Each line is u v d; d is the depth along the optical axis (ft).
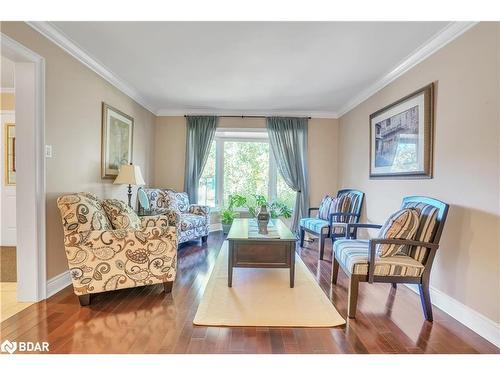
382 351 6.26
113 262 8.40
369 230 13.58
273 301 8.59
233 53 10.14
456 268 7.94
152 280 8.86
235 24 8.30
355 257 7.93
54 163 9.03
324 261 13.08
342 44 9.33
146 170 17.02
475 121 7.43
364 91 13.93
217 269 11.56
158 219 10.13
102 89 11.91
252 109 17.71
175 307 8.16
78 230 8.11
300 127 18.15
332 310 8.07
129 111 14.53
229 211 18.28
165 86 13.73
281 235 9.99
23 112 8.21
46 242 8.66
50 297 8.73
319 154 18.39
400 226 7.70
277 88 13.76
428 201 8.59
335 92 14.24
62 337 6.60
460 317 7.66
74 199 8.34
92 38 9.19
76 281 8.07
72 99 9.92
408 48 9.52
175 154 18.44
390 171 11.64
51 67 8.83
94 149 11.38
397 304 8.65
